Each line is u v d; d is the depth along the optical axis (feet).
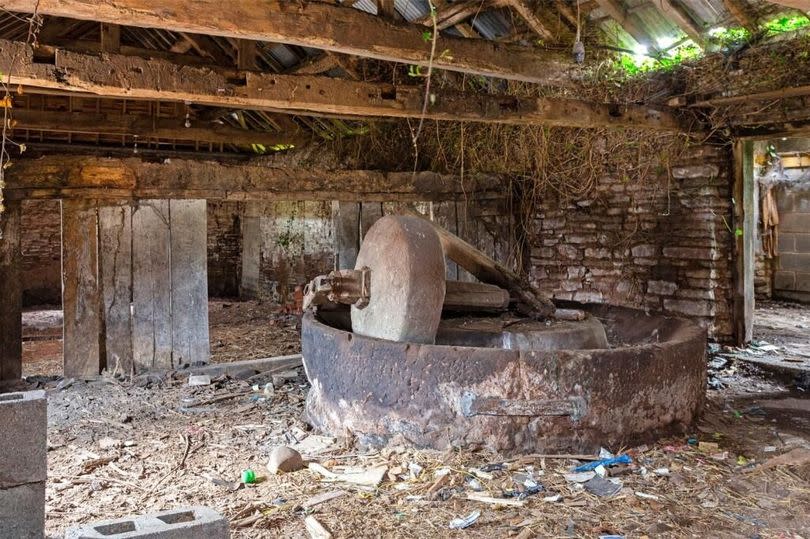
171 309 24.21
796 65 21.31
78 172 22.34
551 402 14.67
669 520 11.80
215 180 24.50
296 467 14.30
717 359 24.70
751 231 25.80
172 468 14.49
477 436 14.73
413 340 16.22
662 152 26.99
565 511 12.10
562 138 30.30
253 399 20.75
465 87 29.53
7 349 21.63
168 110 40.19
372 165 34.99
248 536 11.07
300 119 39.14
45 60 13.85
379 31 15.24
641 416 15.44
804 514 12.18
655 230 27.50
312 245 40.70
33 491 8.89
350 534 11.16
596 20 24.91
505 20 25.73
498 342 17.35
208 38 32.48
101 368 23.15
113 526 7.66
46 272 45.98
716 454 15.08
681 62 24.35
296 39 13.84
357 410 15.72
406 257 16.29
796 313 35.70
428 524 11.58
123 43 38.34
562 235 30.91
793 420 18.38
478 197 30.71
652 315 21.06
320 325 17.79
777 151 37.37
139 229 23.56
